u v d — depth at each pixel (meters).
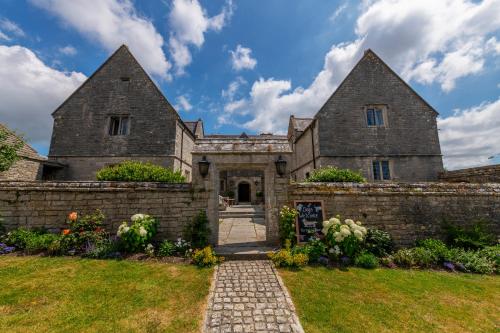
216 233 6.61
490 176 10.17
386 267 5.47
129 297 3.84
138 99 14.16
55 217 6.65
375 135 13.59
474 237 6.50
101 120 13.93
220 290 4.16
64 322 3.16
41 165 12.32
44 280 4.34
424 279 4.82
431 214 6.93
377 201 6.93
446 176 12.64
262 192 24.56
